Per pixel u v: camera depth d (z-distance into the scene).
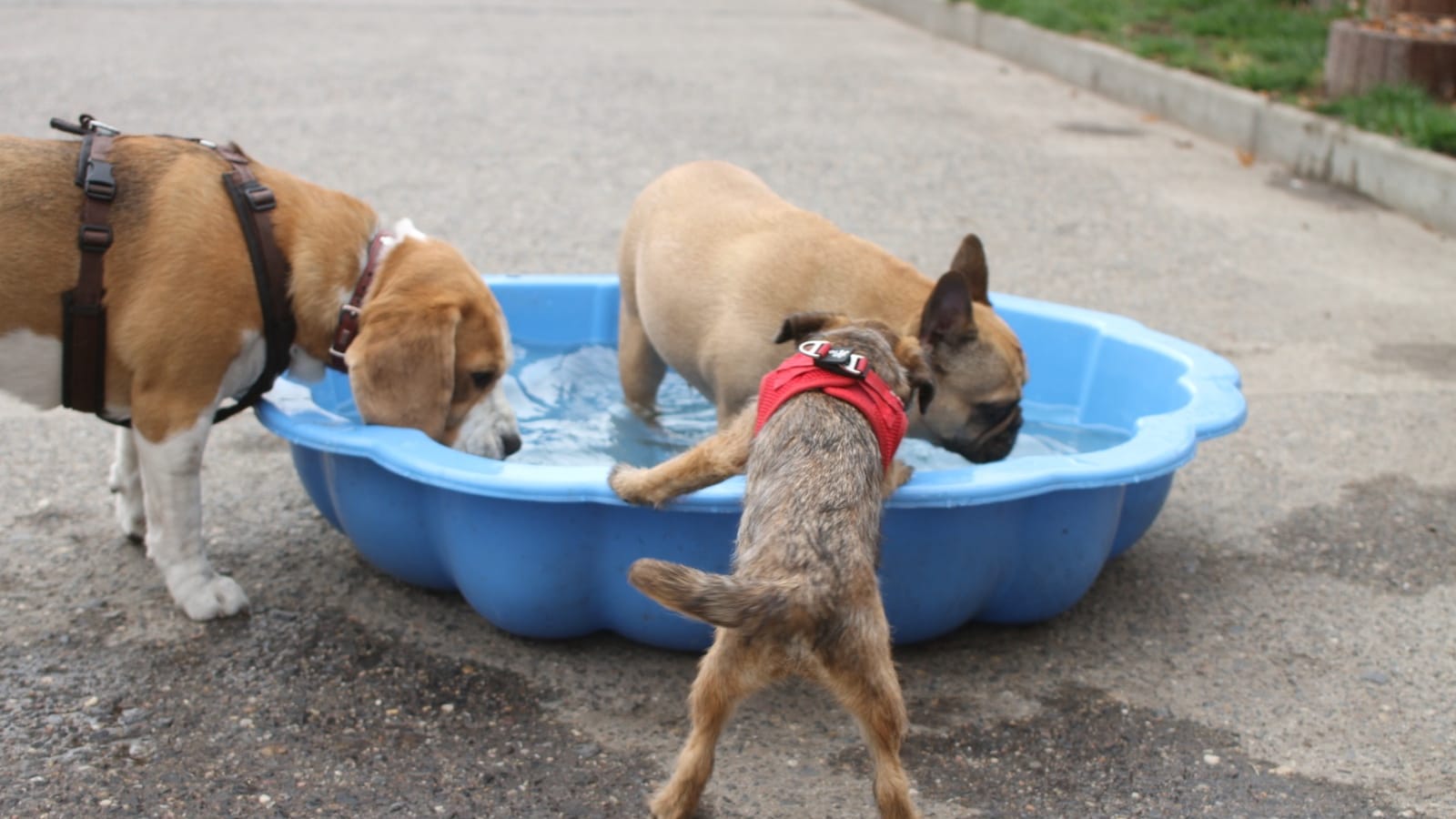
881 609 1.73
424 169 3.76
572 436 2.40
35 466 2.36
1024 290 3.05
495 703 1.92
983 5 6.20
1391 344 2.88
